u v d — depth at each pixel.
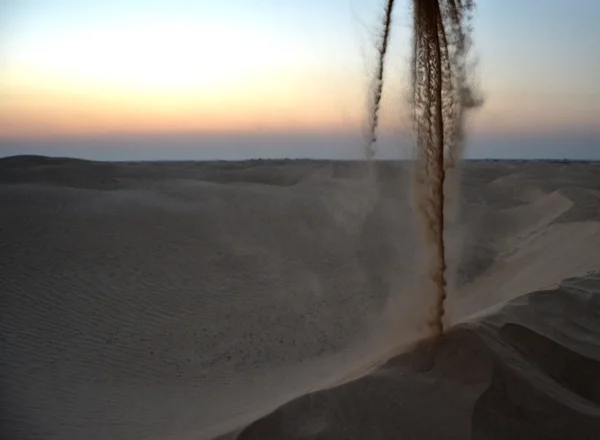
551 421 5.77
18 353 11.33
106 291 14.80
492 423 5.62
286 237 21.41
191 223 20.77
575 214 25.06
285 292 16.33
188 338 12.96
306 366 11.46
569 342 7.62
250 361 11.95
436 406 5.75
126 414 9.10
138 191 25.14
